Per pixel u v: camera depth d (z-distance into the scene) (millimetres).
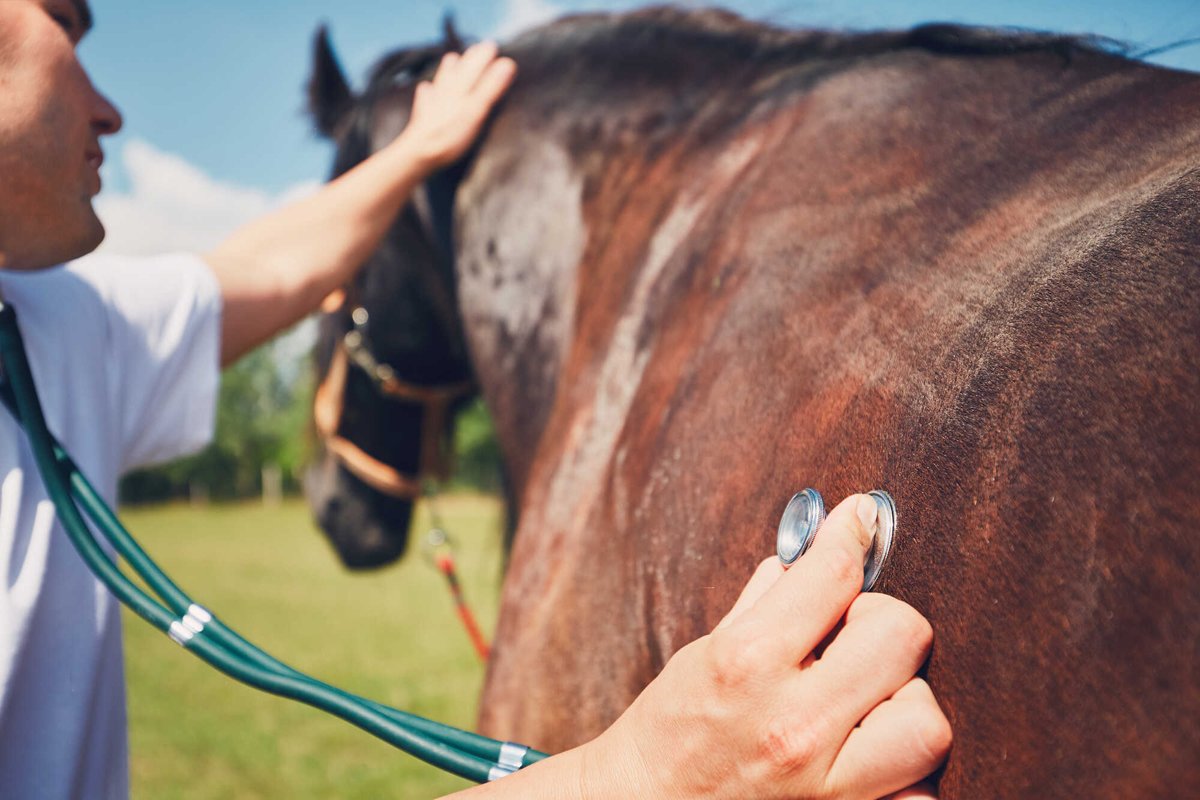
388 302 1811
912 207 834
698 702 537
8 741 875
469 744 724
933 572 559
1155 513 452
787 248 919
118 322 1163
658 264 1146
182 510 27578
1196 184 591
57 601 925
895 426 644
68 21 979
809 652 548
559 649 1027
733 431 827
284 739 4695
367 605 9062
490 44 1596
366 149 1764
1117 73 872
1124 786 420
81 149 961
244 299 1336
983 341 617
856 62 1120
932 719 502
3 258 965
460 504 23859
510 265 1471
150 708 5336
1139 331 520
